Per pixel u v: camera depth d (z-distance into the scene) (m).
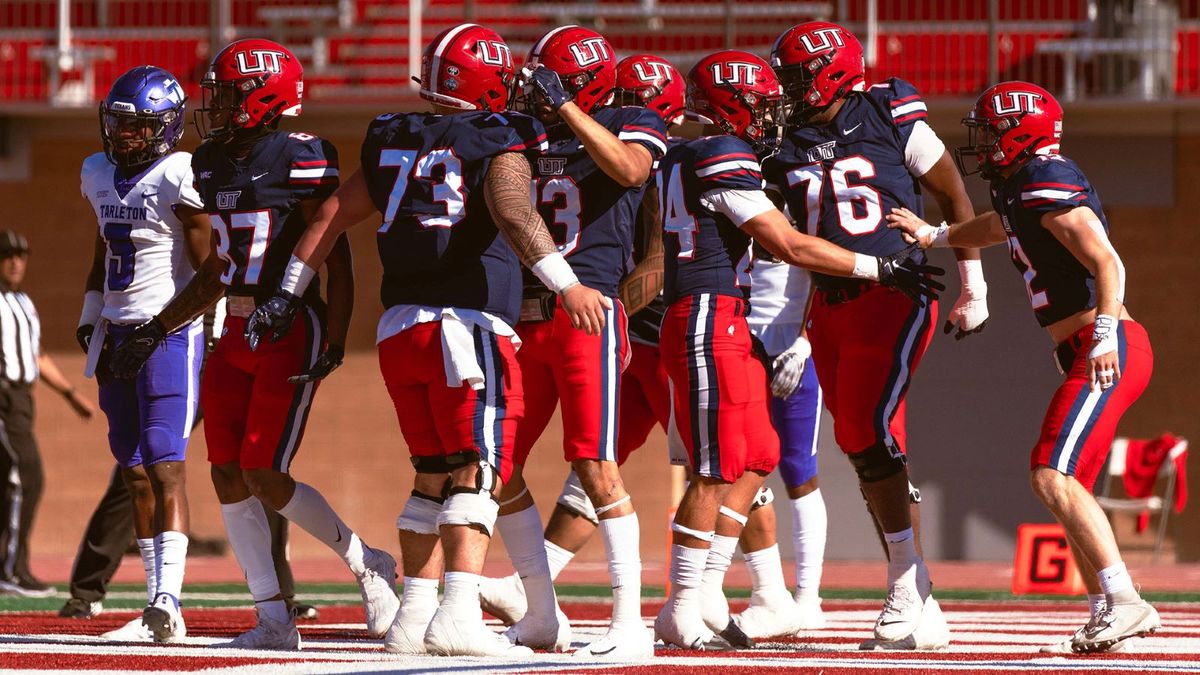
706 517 16.47
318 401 49.22
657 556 47.59
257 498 16.83
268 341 15.77
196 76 54.12
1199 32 52.44
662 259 18.75
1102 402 16.41
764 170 18.17
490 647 14.67
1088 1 51.88
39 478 30.64
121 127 18.06
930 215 48.53
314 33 53.34
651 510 47.78
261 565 16.59
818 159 17.97
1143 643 17.64
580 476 15.77
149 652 15.16
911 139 18.22
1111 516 47.12
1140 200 48.31
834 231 17.84
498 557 46.06
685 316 16.36
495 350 14.74
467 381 14.55
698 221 16.38
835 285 17.56
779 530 47.19
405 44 54.50
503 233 14.40
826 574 40.56
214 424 16.86
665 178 16.70
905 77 52.41
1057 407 16.58
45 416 49.59
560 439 47.62
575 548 18.58
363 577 17.94
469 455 14.71
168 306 17.17
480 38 15.18
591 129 15.34
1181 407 47.81
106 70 54.59
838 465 48.66
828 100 17.98
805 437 20.44
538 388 16.19
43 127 50.22
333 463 49.12
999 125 17.09
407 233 14.79
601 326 14.29
